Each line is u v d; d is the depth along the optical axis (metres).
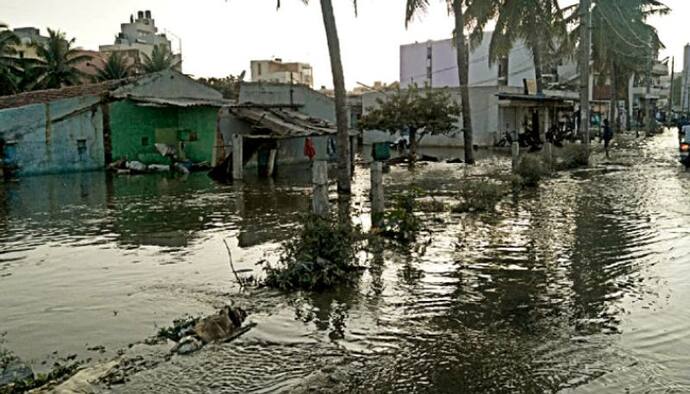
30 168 27.00
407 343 6.91
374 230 12.27
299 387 5.89
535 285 8.99
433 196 18.22
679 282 9.06
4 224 14.91
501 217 14.62
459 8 28.08
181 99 30.81
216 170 26.33
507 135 40.97
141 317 7.88
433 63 59.97
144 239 12.84
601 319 7.59
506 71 53.91
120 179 25.39
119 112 29.56
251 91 30.61
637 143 43.81
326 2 18.81
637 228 13.05
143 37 73.81
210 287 9.08
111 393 5.79
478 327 7.36
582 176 23.53
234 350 6.74
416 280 9.27
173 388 5.89
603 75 52.78
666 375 6.05
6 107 27.28
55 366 6.48
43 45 49.81
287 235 13.02
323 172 11.71
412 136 31.09
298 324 7.50
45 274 10.09
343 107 19.17
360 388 5.87
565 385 5.88
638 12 44.53
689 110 92.69
